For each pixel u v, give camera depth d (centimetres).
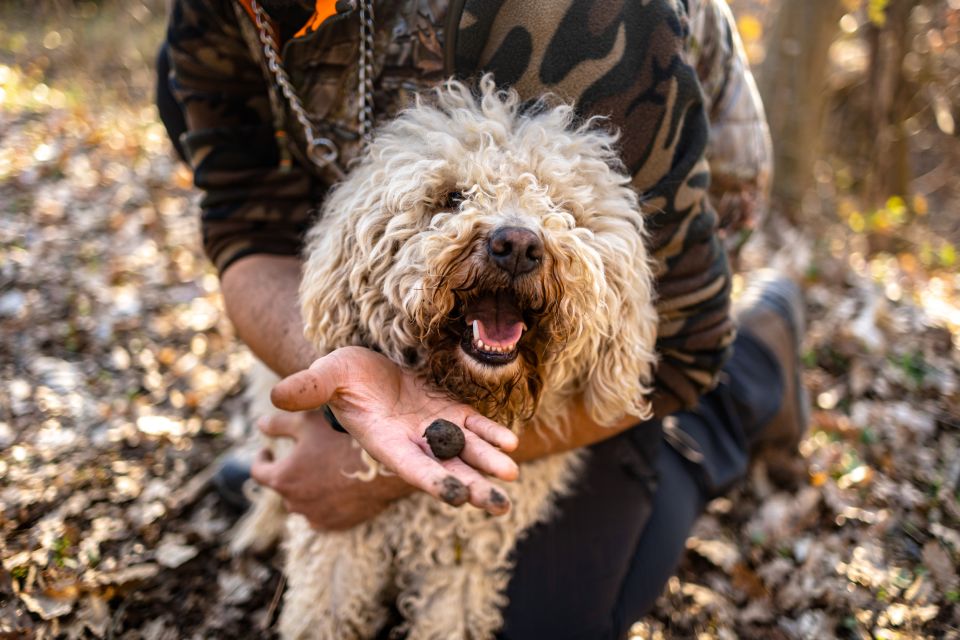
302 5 165
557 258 152
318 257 171
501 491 128
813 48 466
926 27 525
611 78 160
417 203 158
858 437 292
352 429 144
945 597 227
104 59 720
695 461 238
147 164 492
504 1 158
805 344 343
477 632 196
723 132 220
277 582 235
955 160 646
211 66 195
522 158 157
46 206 421
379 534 195
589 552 201
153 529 244
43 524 233
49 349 317
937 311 384
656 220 171
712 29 197
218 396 308
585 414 184
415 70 173
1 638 197
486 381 155
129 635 215
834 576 238
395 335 164
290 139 192
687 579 242
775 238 453
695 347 183
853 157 588
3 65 660
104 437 276
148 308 354
